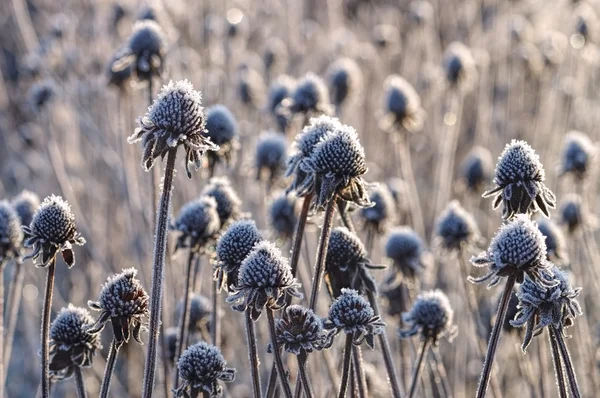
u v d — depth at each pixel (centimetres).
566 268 123
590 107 187
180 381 94
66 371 89
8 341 103
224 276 87
